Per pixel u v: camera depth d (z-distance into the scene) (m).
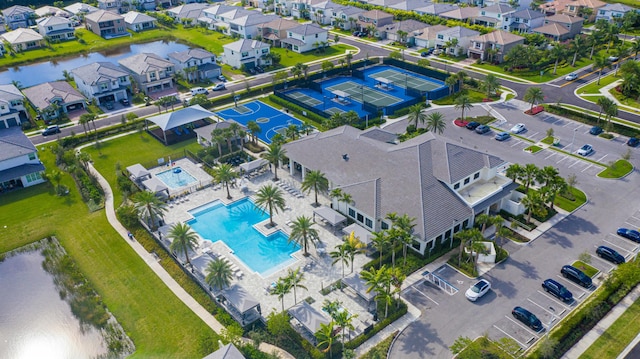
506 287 68.44
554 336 59.00
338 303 63.06
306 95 142.88
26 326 65.50
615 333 60.47
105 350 61.28
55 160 107.81
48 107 125.12
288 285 63.06
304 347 59.25
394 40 190.75
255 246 79.31
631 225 80.62
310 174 85.38
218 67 155.88
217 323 63.94
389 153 88.81
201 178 99.25
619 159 100.69
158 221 84.69
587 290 67.50
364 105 128.75
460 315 63.94
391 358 57.91
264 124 123.38
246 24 195.00
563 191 82.81
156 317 65.50
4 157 97.06
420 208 76.88
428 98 134.62
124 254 78.00
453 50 171.00
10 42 190.25
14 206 92.00
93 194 92.44
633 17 188.88
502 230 72.69
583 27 197.38
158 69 145.50
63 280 73.56
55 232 84.31
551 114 122.75
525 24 186.88
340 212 86.69
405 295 67.69
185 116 116.19
